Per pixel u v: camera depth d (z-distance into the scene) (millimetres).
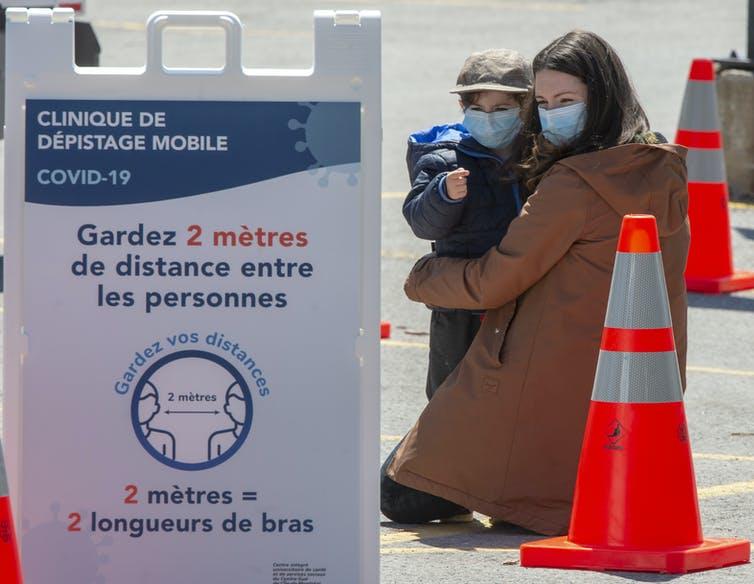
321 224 12359
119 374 12430
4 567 11562
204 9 72250
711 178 29609
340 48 12289
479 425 15414
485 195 15930
